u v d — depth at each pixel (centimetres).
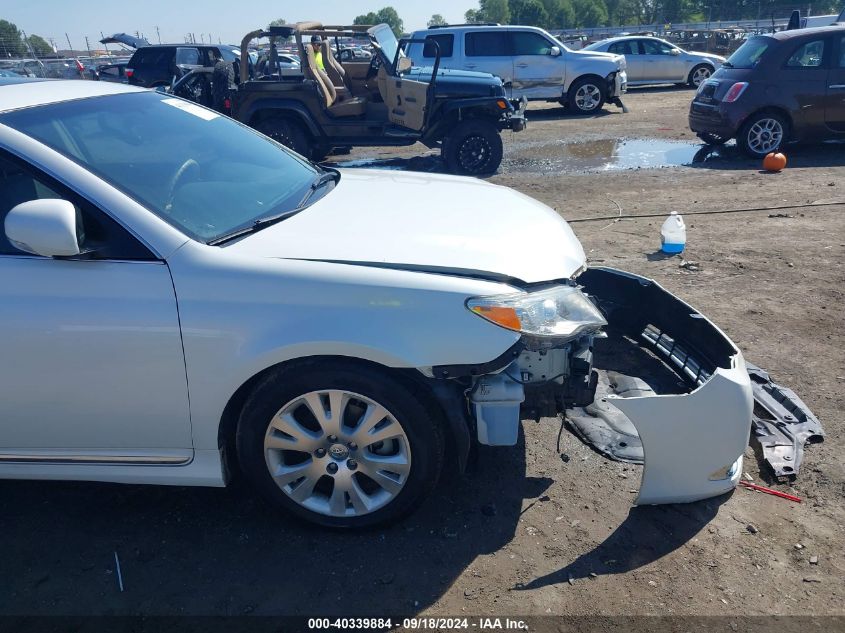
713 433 274
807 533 273
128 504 304
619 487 303
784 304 487
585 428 344
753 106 989
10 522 294
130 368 255
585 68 1541
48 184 257
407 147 1288
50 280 252
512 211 326
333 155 1229
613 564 260
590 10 11675
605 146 1188
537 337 256
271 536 281
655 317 384
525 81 1548
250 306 249
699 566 258
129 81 1966
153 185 283
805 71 975
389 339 247
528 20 11256
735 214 721
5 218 250
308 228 281
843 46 969
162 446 270
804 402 362
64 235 234
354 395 258
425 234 283
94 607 248
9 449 276
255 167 343
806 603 241
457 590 251
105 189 258
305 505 276
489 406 266
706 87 1072
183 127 346
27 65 3234
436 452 264
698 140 1197
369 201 321
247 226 280
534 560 263
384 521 275
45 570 266
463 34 1535
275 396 259
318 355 252
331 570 262
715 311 478
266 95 988
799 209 727
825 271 546
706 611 239
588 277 415
